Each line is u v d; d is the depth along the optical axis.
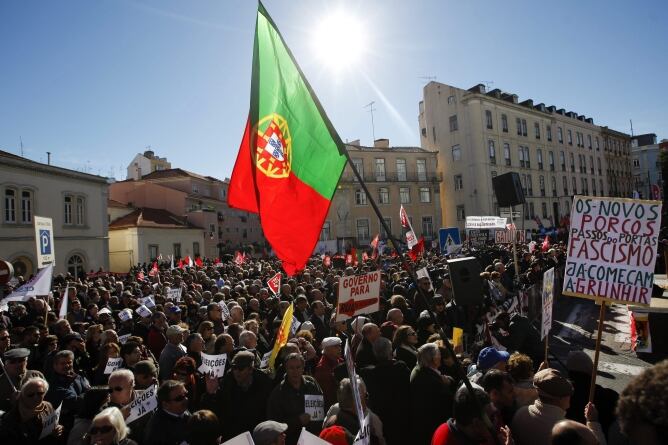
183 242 42.34
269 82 4.41
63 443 4.35
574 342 10.40
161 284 14.55
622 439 3.41
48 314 8.84
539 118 57.06
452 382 4.72
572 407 4.15
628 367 8.47
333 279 12.93
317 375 5.43
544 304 5.26
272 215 4.36
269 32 4.42
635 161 86.88
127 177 59.94
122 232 36.66
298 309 8.73
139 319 9.55
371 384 4.68
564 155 60.09
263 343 7.46
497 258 19.17
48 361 5.64
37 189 27.12
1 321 8.84
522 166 53.41
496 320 7.46
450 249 17.00
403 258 3.68
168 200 47.00
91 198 31.69
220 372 5.29
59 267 28.55
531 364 4.29
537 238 35.84
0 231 24.64
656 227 3.98
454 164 51.69
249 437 2.78
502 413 3.99
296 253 4.39
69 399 4.84
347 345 3.41
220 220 52.31
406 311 8.06
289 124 4.40
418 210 51.78
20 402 3.90
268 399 4.64
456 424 3.27
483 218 18.69
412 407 4.41
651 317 9.26
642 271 3.97
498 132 51.31
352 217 49.41
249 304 9.34
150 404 4.54
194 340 6.08
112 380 4.18
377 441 3.80
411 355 5.52
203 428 3.42
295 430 4.34
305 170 4.39
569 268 4.33
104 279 18.27
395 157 51.81
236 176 5.20
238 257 26.42
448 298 9.95
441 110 53.28
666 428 1.37
